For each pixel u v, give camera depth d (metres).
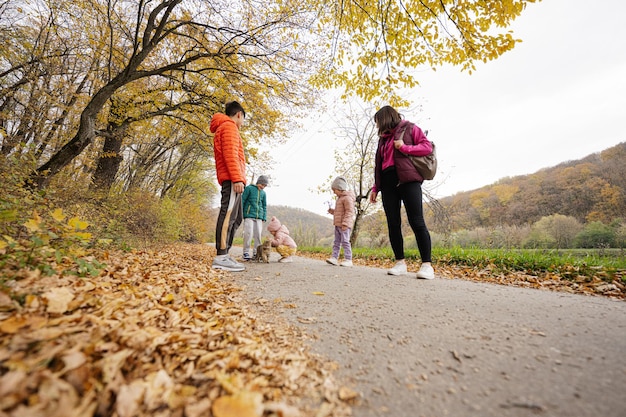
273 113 8.34
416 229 3.28
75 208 4.57
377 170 3.65
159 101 8.10
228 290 2.62
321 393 1.06
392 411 0.97
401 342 1.51
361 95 4.62
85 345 0.96
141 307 1.61
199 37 7.17
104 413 0.76
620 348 1.37
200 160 18.28
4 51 5.96
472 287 2.73
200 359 1.13
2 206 2.30
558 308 2.01
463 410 0.98
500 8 3.10
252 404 0.87
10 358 0.83
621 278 3.24
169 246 8.20
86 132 5.71
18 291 1.31
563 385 1.10
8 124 6.36
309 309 2.09
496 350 1.39
